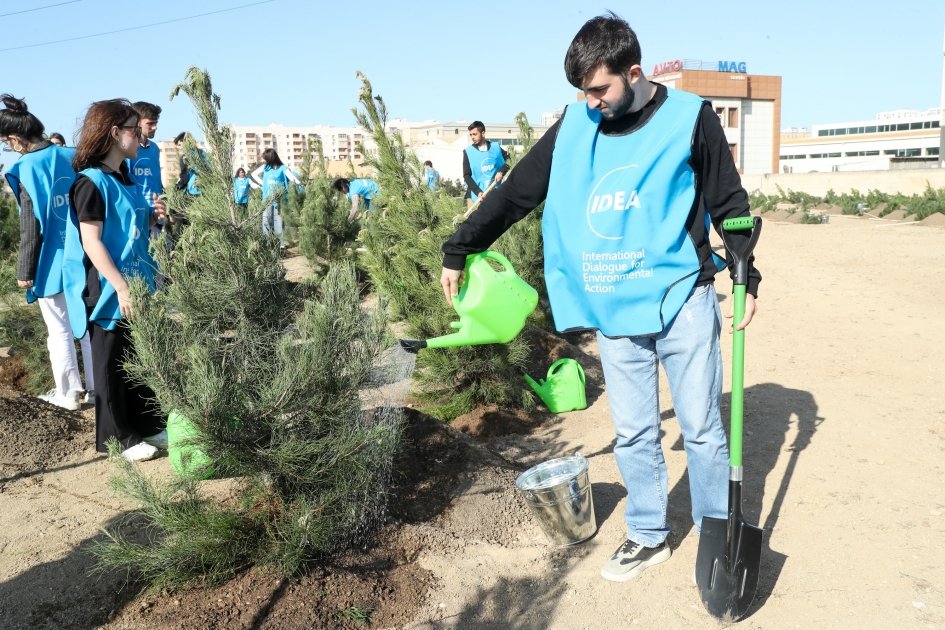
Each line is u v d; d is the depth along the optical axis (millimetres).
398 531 3346
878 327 6988
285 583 2885
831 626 2744
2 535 3277
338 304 3035
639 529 3209
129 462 2895
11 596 2828
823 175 31234
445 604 2963
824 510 3598
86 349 4938
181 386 2750
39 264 4664
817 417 4805
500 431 4984
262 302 3217
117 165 3908
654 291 2844
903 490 3744
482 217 3080
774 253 12477
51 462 4094
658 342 2949
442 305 5109
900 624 2727
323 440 2971
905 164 70750
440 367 5137
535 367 6070
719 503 3021
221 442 2760
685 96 2758
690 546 3375
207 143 3154
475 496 3670
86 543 3215
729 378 5801
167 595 2824
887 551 3203
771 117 70500
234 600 2793
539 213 6820
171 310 3098
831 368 5844
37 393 5426
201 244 3129
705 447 2955
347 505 3113
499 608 2955
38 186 4586
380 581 3035
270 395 2846
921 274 9594
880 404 4965
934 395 5086
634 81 2689
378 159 5578
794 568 3141
